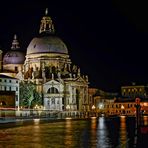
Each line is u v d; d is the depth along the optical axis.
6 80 184.38
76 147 33.56
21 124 87.88
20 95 191.00
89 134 50.28
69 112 197.50
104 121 108.19
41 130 62.03
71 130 60.97
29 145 35.53
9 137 46.03
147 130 50.06
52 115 171.75
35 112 172.75
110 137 44.56
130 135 47.62
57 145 35.38
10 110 155.75
